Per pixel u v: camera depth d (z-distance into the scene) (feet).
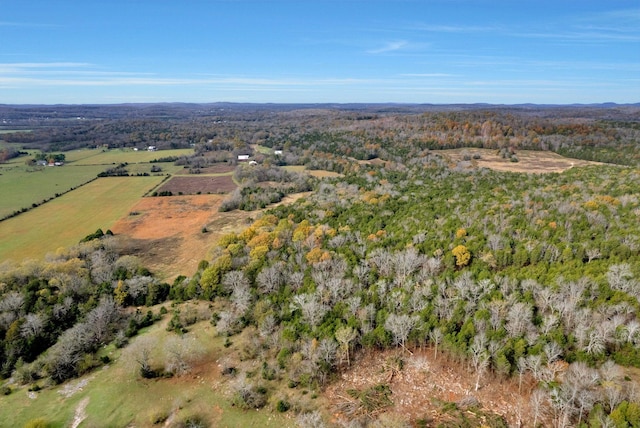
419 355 195.62
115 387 187.01
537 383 169.07
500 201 373.61
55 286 259.19
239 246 303.89
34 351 209.67
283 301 231.30
